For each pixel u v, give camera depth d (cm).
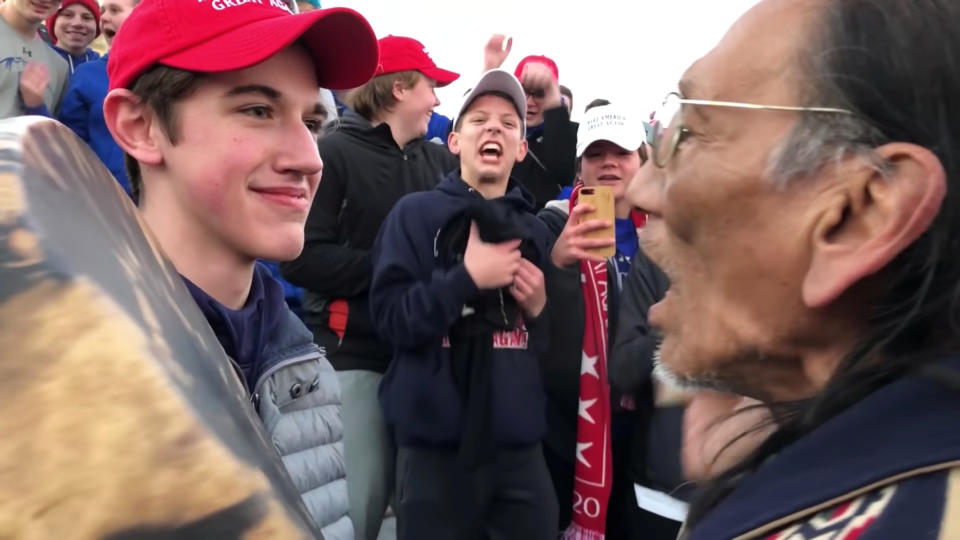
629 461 239
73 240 33
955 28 55
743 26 65
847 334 62
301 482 122
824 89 58
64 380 29
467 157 232
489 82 233
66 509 28
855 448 52
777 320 64
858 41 57
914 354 55
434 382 213
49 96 367
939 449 48
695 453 88
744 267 64
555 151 306
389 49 264
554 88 320
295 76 113
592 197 232
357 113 262
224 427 32
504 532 221
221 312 108
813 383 64
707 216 65
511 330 220
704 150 65
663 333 77
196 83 105
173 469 29
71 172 41
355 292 236
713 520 58
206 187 106
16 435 28
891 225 55
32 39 362
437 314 208
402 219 225
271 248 110
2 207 32
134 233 46
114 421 29
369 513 230
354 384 234
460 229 222
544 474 226
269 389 120
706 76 66
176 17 105
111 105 109
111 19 360
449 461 215
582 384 234
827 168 58
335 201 244
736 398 86
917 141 55
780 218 61
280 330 125
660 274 228
